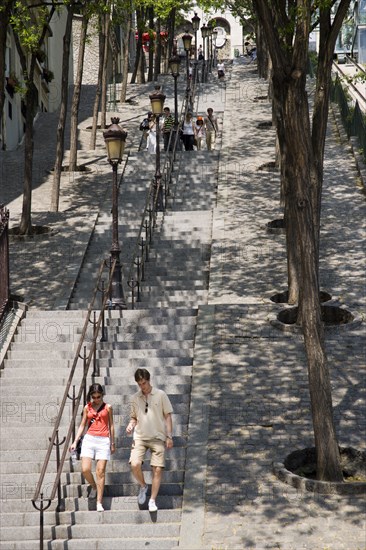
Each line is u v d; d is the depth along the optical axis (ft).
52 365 98.17
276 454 80.28
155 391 74.74
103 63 215.31
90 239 146.10
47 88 267.18
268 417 86.33
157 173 152.35
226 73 301.43
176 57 193.26
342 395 90.07
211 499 73.87
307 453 80.18
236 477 76.84
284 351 99.81
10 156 204.44
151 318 108.06
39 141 222.69
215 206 158.51
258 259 132.26
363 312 109.81
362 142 178.91
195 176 175.42
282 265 129.59
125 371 95.55
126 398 90.07
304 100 81.46
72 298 124.16
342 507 71.67
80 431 75.61
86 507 75.87
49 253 140.26
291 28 94.12
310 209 78.54
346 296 115.44
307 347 76.48
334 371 94.84
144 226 142.92
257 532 69.00
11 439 85.10
